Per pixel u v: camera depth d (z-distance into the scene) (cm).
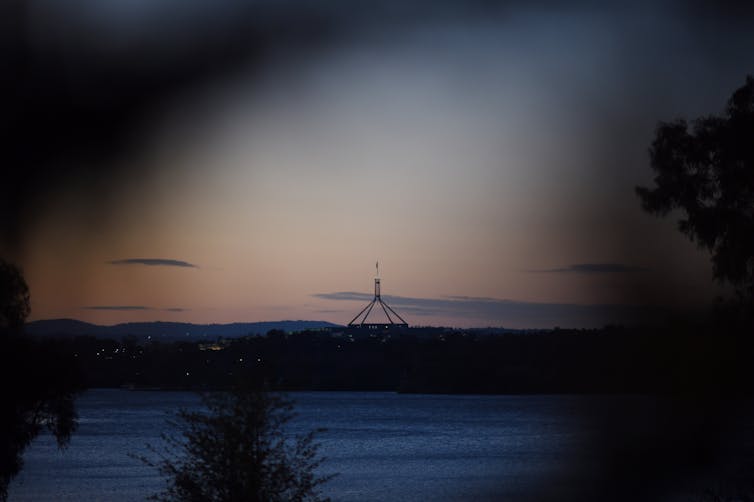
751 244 5341
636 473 5109
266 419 3447
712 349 5075
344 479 13238
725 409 5041
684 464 5034
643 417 5191
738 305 5228
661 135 5616
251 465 3388
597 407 5334
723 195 5494
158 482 12088
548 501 6900
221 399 3450
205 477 3434
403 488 11844
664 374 5153
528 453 18000
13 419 6638
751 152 5388
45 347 6869
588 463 5962
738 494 4509
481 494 10525
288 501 3469
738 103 5478
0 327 6762
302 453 3616
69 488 11550
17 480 12475
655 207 5600
